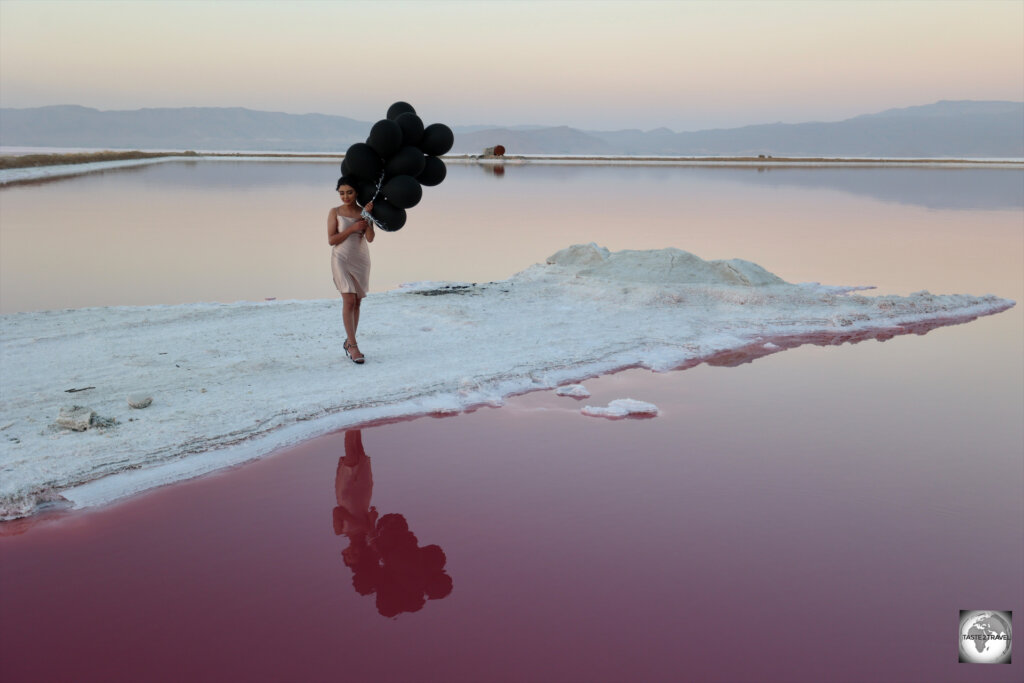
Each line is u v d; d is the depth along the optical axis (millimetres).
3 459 4145
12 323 7383
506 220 19781
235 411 4996
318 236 15703
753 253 13820
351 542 3398
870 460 4418
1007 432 4910
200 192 28828
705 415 5234
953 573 3143
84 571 3143
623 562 3213
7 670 2461
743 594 2969
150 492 3902
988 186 38938
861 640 2664
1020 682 2434
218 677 2430
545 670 2471
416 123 6133
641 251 10805
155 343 6750
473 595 2953
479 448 4578
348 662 2516
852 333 7801
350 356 6324
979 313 8805
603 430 4914
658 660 2531
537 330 7504
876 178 47562
